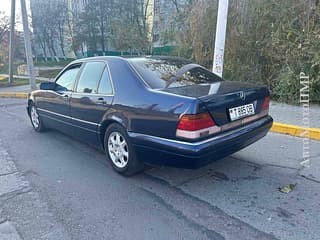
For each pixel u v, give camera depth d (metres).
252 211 2.75
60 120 4.79
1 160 4.34
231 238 2.37
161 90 3.18
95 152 4.59
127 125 3.36
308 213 2.69
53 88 5.00
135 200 3.04
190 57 10.15
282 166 3.79
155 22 19.38
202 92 3.06
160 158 3.08
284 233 2.41
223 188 3.23
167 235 2.44
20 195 3.21
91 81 4.07
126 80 3.50
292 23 7.45
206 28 9.28
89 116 3.99
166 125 2.94
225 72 8.72
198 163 2.84
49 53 44.03
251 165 3.84
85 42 30.86
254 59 8.36
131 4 27.03
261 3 7.96
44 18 39.12
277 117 6.10
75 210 2.88
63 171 3.86
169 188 3.28
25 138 5.50
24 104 10.48
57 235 2.49
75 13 33.59
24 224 2.66
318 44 6.85
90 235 2.48
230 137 3.03
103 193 3.21
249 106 3.36
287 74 7.30
